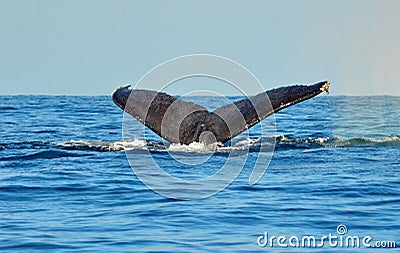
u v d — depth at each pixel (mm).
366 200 49406
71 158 64625
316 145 71000
